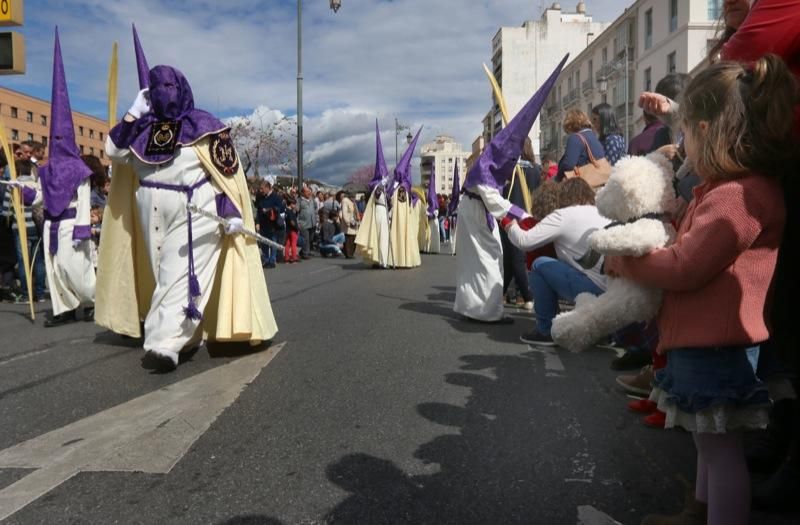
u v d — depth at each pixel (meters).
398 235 12.79
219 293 4.63
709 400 1.83
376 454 2.83
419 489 2.50
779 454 2.56
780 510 2.29
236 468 2.70
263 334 4.65
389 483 2.55
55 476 2.64
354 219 17.61
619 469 2.67
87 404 3.57
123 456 2.83
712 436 1.90
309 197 17.55
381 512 2.32
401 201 12.80
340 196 18.08
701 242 1.79
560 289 4.77
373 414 3.35
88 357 4.69
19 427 3.23
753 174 1.81
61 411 3.46
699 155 1.87
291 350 4.81
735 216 1.76
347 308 6.96
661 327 2.01
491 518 2.28
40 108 79.88
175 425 3.20
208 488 2.52
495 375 4.12
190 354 4.69
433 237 19.34
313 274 11.58
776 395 2.09
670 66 34.19
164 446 2.94
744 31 2.13
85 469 2.71
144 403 3.56
